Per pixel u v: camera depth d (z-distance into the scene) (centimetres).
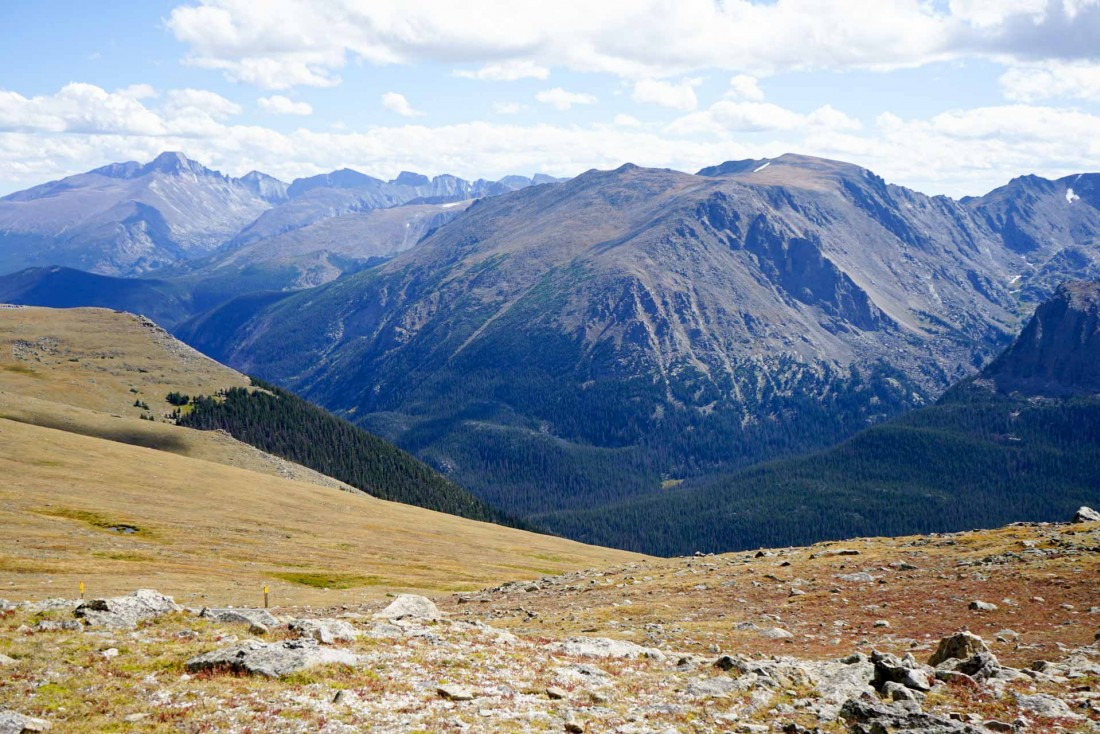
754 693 2978
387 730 2342
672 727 2562
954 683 3034
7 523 8969
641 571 7419
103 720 2300
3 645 2914
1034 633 3953
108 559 8138
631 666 3409
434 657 3177
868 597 5044
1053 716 2673
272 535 11144
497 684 2906
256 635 3331
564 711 2652
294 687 2648
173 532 10138
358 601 6919
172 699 2494
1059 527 6800
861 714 2688
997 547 6150
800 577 5900
